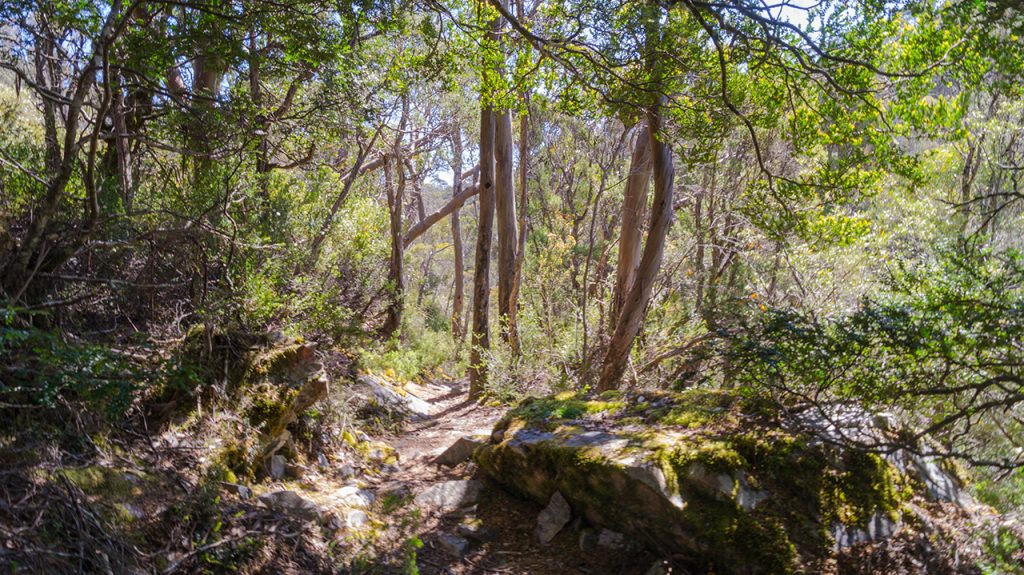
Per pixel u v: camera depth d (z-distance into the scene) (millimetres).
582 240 19312
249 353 5871
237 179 6520
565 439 5305
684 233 14617
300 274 8219
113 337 5105
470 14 7180
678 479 4445
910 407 4594
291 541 4383
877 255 9328
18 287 3980
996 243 8000
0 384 3389
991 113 9875
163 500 4062
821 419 4777
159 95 6391
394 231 16047
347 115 7012
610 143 13398
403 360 12391
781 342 4586
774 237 7117
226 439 5094
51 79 6699
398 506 5500
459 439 6898
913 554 4160
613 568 4637
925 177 6203
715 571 4293
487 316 13508
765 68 5723
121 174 6398
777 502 4363
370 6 5527
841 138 5906
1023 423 4566
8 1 5234
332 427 6746
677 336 10609
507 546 5000
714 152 6746
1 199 4863
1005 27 3895
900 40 5355
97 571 3232
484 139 13227
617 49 5828
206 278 5520
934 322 4195
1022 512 4738
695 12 4523
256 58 5953
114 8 3971
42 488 3443
